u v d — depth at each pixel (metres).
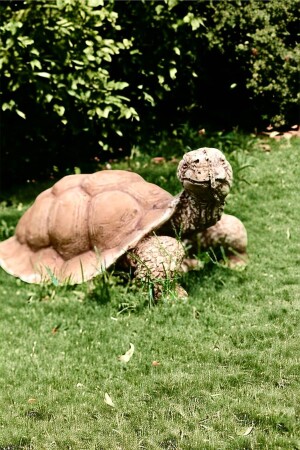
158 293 5.95
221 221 6.44
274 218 7.48
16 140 9.34
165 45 9.77
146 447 4.07
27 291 6.37
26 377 4.95
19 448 4.18
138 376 4.83
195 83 10.65
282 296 5.85
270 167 8.82
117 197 6.32
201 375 4.75
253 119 10.55
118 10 9.62
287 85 9.91
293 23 10.11
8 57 8.42
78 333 5.54
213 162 5.67
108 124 9.61
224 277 6.22
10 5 8.80
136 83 10.05
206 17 10.09
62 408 4.53
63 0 8.52
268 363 4.82
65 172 9.81
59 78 8.77
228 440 4.05
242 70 10.40
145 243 6.05
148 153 9.87
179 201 6.00
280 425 4.19
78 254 6.38
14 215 8.25
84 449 4.09
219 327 5.41
